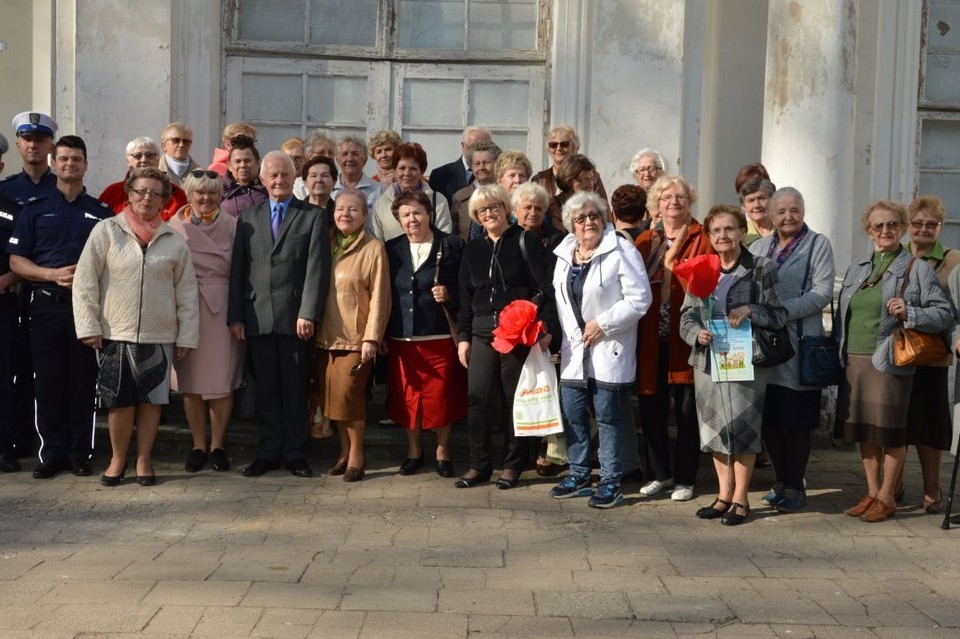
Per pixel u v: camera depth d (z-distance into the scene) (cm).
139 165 746
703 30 951
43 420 713
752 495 702
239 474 723
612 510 661
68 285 698
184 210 738
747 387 636
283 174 718
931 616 495
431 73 995
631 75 938
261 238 716
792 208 661
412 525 619
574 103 962
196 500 662
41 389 709
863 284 652
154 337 684
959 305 643
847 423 648
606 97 941
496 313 688
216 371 721
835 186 852
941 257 664
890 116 970
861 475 753
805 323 656
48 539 583
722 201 1022
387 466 750
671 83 936
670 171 941
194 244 720
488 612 489
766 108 888
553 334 685
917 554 588
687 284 643
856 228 971
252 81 991
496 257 690
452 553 571
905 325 625
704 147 1024
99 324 684
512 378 691
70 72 938
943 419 662
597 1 936
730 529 628
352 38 998
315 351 732
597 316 664
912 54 968
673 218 690
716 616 490
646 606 501
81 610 480
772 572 553
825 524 641
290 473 725
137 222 694
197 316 702
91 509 640
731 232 636
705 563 565
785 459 681
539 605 499
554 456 723
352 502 663
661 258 693
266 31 991
